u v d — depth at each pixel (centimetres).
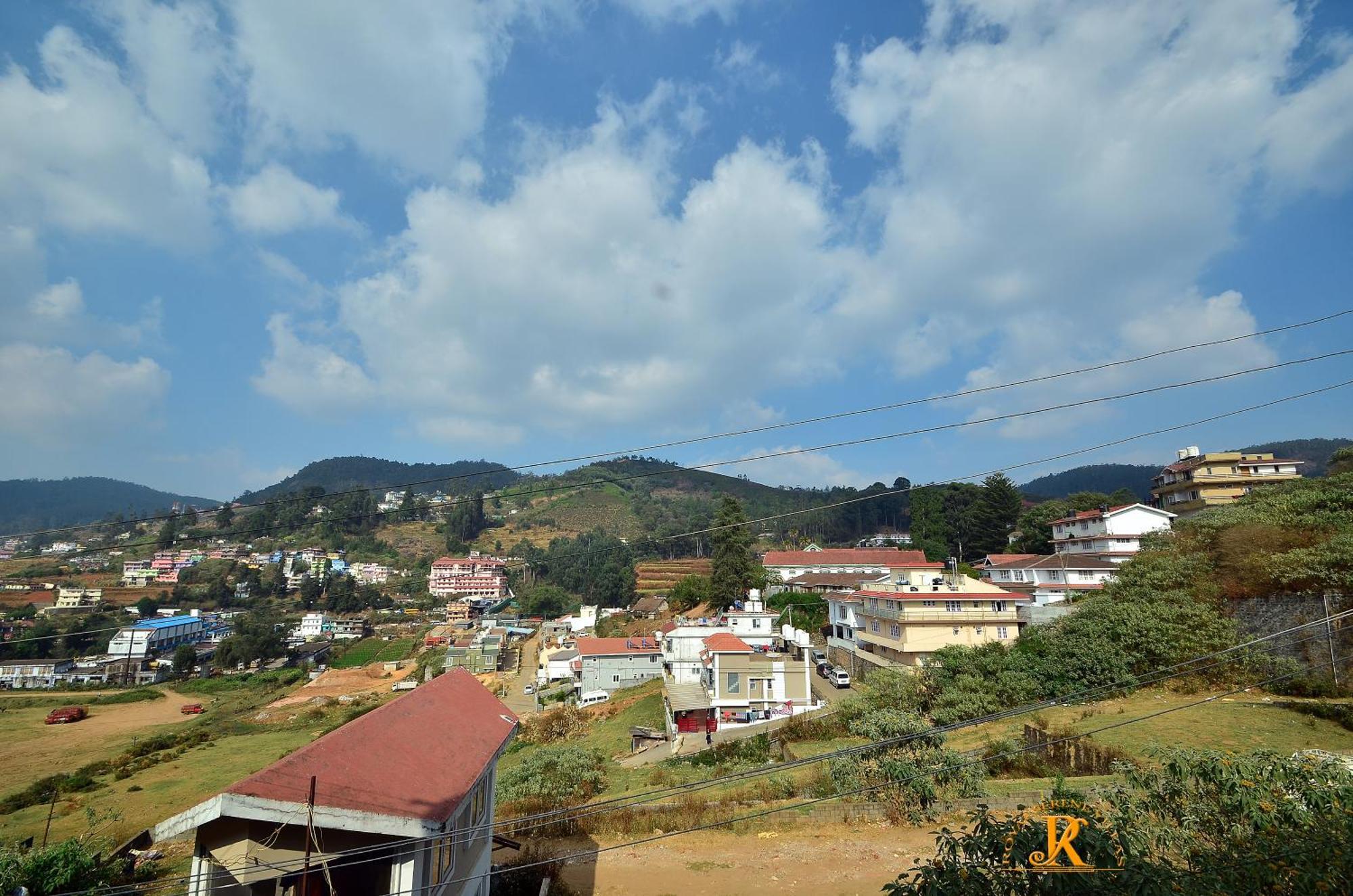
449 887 986
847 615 5044
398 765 944
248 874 770
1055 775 2041
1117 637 2864
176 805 3666
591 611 9475
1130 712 2467
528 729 4538
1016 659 3050
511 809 2278
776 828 1886
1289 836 750
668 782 2572
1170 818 970
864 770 2009
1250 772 905
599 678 5906
